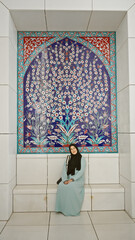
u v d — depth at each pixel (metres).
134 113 3.70
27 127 4.35
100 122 4.41
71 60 4.45
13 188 3.96
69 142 4.36
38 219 3.57
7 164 3.60
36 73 4.41
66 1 3.76
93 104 4.42
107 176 4.29
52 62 4.43
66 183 3.75
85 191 3.92
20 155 4.23
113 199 3.94
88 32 4.49
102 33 4.48
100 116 4.42
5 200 3.57
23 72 4.40
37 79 4.40
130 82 3.72
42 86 4.39
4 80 3.65
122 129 4.09
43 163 4.25
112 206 3.94
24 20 4.03
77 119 4.39
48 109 4.38
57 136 4.36
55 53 4.45
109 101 4.44
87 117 4.40
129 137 3.71
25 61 4.41
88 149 4.37
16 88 4.32
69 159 4.05
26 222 3.46
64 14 3.86
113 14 3.87
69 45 4.46
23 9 3.72
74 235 3.04
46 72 4.41
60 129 4.37
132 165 3.65
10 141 3.75
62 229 3.22
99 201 3.93
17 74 4.39
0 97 3.63
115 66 4.47
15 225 3.36
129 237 2.98
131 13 3.79
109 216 3.68
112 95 4.44
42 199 3.88
